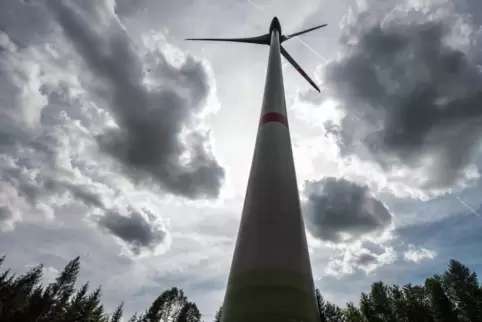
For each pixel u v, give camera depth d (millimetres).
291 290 6668
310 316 6539
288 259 7219
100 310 105062
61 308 100750
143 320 110562
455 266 101938
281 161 9969
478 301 79750
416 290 77875
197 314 129500
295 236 7812
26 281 109750
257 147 10914
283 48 29000
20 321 88562
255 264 7156
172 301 127062
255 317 6281
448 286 97812
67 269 116000
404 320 69750
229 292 7145
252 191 9164
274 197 8664
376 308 74062
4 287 95562
